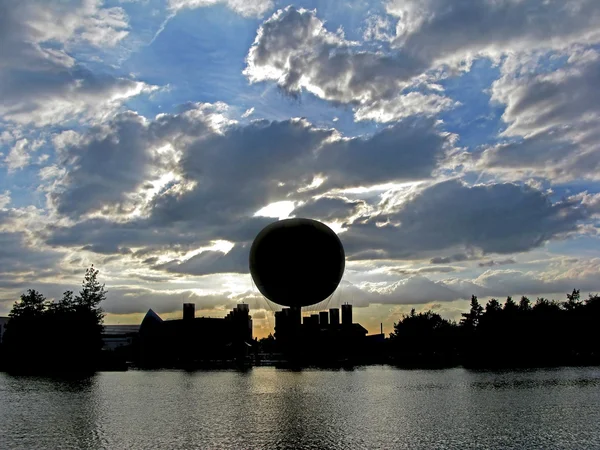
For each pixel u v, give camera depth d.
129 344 171.62
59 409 44.12
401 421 37.97
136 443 30.59
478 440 31.44
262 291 82.62
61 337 108.56
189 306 152.50
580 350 135.88
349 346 144.00
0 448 29.27
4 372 95.69
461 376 80.50
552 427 35.41
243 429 34.97
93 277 115.56
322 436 32.66
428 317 158.38
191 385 67.81
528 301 163.25
